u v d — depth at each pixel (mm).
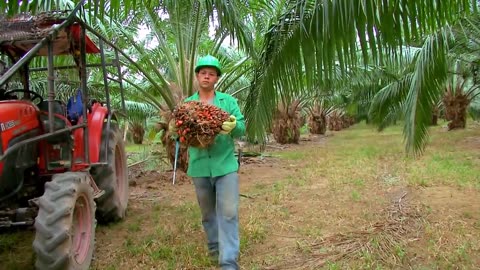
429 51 5613
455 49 10242
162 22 8031
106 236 4633
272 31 4281
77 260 3416
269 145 16125
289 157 11531
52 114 3479
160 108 8844
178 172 8609
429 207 5234
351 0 3543
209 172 3391
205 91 3555
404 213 5008
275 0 5770
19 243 4410
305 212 5285
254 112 4812
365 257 3707
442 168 7961
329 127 29797
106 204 4875
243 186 7332
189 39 8125
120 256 3979
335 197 6031
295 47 4109
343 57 3768
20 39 3781
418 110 5723
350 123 34562
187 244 4188
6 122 3357
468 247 3887
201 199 3588
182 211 5590
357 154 11148
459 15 5281
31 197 4090
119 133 5582
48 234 3088
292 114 16969
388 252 3838
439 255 3723
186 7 7059
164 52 8477
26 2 4434
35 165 3967
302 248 4016
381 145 13586
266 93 4582
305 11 3902
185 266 3689
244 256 3912
